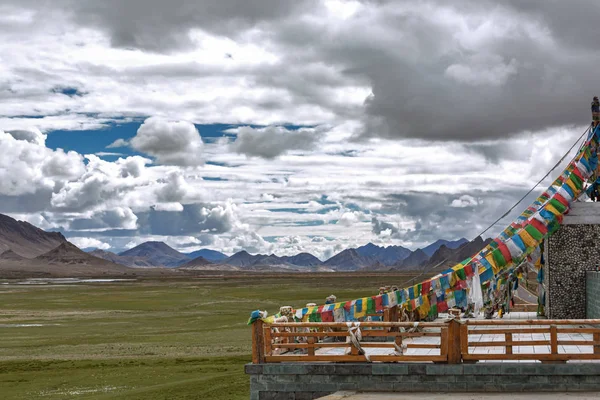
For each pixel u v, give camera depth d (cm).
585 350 2097
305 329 2242
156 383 3456
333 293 12669
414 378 1770
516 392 1727
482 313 3150
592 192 2839
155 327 6438
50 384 3544
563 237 2950
